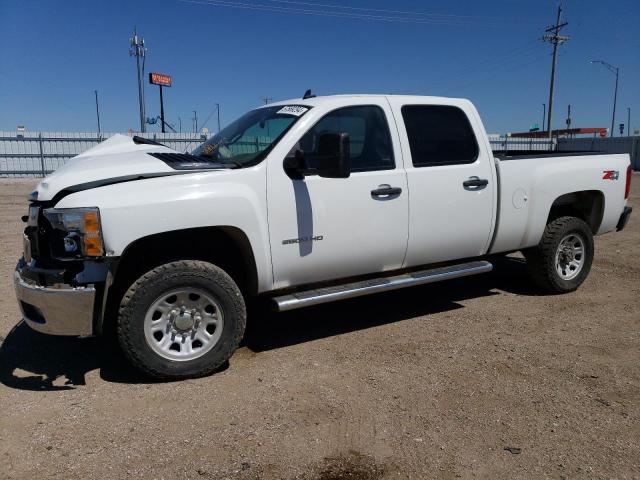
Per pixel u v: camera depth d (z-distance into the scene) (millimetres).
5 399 3740
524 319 5348
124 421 3438
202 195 3889
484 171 5258
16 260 7918
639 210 13578
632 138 35156
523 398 3736
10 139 27859
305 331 5078
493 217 5379
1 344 4727
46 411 3566
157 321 3916
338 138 3885
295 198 4254
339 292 4512
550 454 3084
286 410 3574
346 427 3369
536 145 37844
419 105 4996
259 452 3107
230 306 4051
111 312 4227
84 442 3207
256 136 4562
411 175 4797
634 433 3295
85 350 4602
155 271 3830
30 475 2898
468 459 3039
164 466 2977
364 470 2945
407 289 6461
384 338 4875
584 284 6605
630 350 4562
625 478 2871
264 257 4191
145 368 3875
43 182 4027
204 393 3820
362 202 4555
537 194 5641
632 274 7078
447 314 5527
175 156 4453
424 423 3418
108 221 3635
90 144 29250
